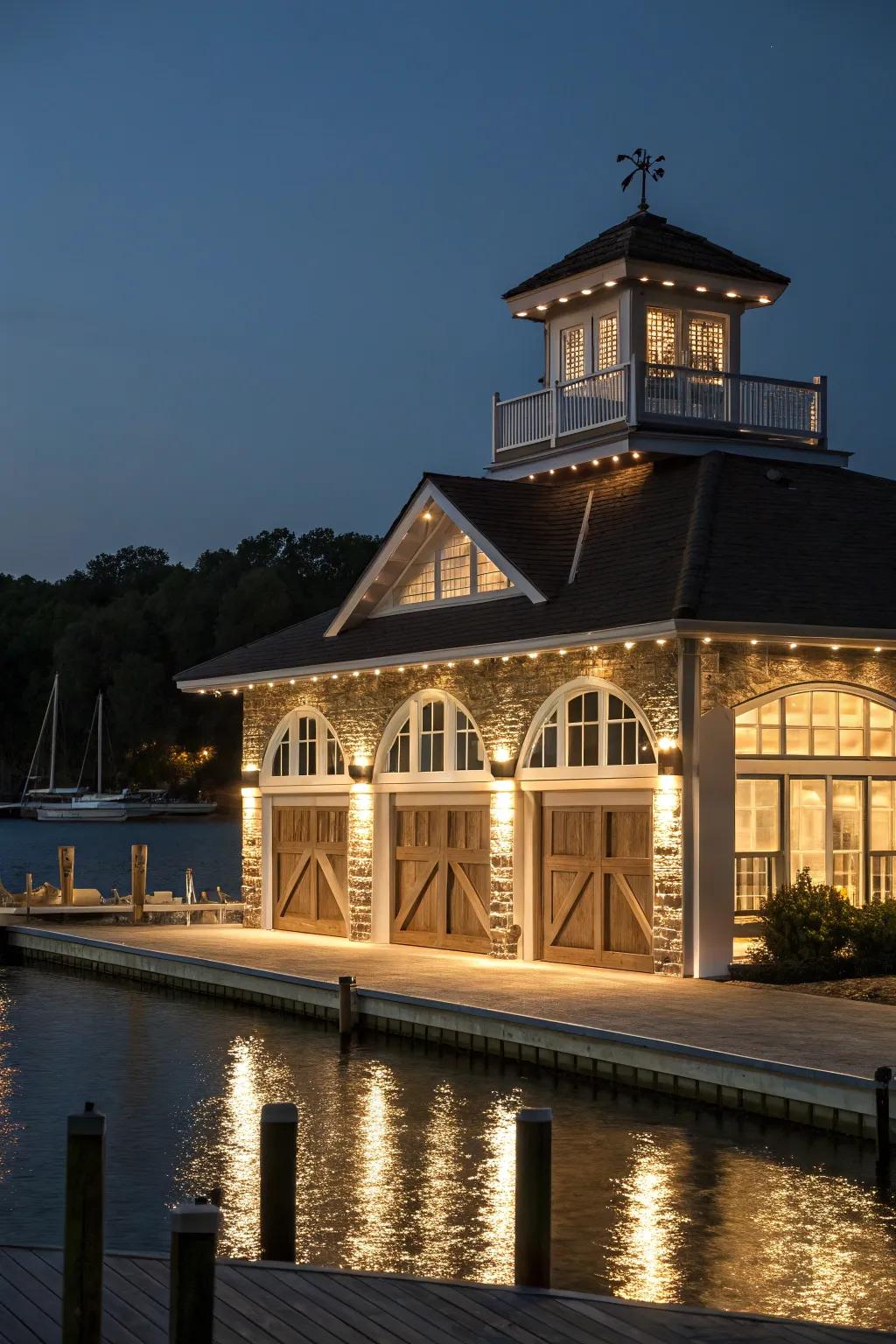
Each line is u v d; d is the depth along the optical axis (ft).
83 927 98.89
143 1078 56.59
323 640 92.99
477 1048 58.85
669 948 67.82
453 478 84.17
